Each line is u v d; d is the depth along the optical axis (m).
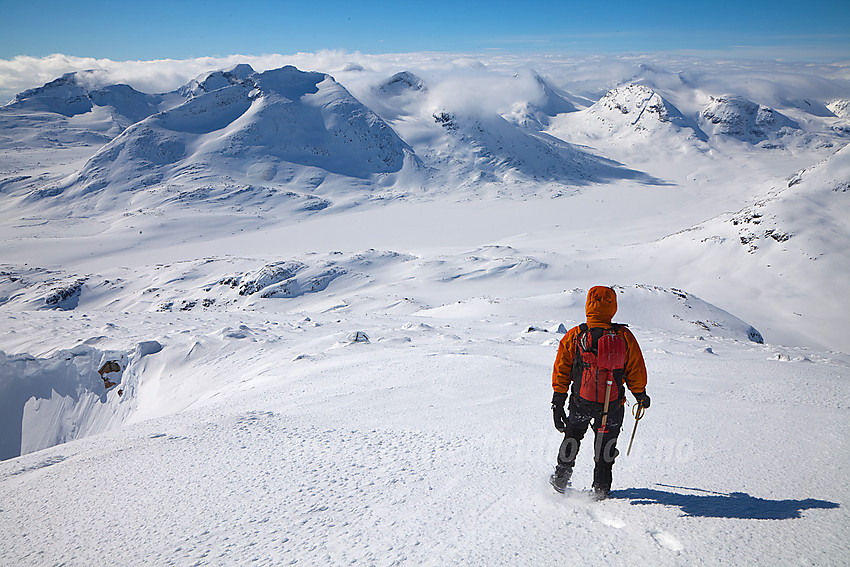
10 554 3.33
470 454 4.38
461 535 2.75
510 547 2.54
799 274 135.12
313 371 12.30
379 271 123.12
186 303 110.56
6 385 17.23
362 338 17.11
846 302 122.38
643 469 3.73
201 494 3.97
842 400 6.98
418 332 20.14
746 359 12.73
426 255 152.12
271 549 2.88
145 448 5.61
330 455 4.67
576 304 55.56
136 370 17.86
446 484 3.65
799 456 3.88
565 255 154.88
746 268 141.62
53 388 17.64
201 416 8.17
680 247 157.88
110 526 3.56
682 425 5.18
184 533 3.26
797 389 7.87
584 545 2.49
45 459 6.20
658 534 2.55
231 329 20.20
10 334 21.48
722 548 2.33
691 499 3.00
